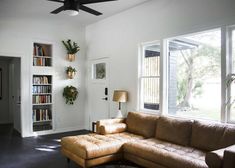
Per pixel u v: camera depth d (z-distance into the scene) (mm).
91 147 3162
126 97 4891
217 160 2225
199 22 3584
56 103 6164
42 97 5992
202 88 3834
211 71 3695
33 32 5746
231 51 3289
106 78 5703
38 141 5172
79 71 6551
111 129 4043
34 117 5863
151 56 4605
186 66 4105
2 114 7559
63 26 6234
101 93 5918
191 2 3699
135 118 4227
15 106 6449
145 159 3039
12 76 7105
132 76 4859
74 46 6309
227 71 3258
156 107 4480
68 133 6047
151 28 4426
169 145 3289
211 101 3688
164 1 4156
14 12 5137
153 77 4477
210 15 3436
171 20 4031
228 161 2113
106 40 5691
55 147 4684
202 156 2777
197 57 3932
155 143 3391
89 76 6449
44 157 4051
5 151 4391
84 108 6684
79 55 6539
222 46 3297
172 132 3482
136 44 4762
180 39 4199
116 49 5336
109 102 5594
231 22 3182
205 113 3773
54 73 6113
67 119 6363
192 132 3279
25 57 5637
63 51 6262
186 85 4094
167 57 4242
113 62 5445
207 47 3766
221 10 3297
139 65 4723
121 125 4238
